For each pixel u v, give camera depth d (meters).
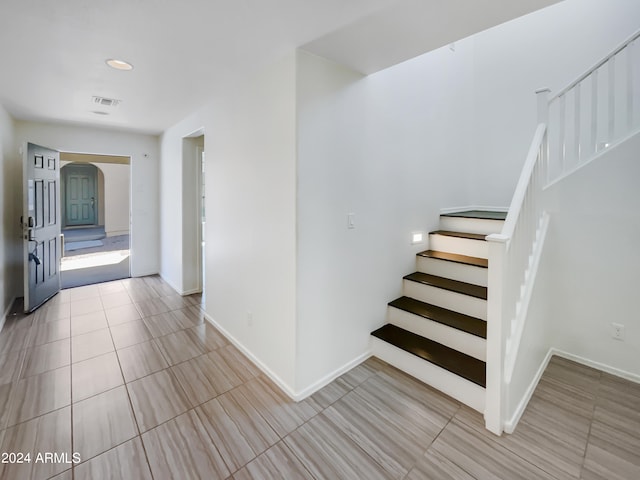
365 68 2.28
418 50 2.00
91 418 1.91
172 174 4.36
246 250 2.59
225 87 2.65
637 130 2.26
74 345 2.81
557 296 2.67
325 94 2.13
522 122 3.70
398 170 2.81
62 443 1.71
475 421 1.92
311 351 2.19
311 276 2.15
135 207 4.88
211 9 1.55
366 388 2.25
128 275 5.14
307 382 2.18
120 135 4.61
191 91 2.75
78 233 9.78
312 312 2.18
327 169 2.19
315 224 2.14
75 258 6.49
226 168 2.84
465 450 1.70
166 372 2.42
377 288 2.69
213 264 3.19
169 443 1.73
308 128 2.04
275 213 2.21
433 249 3.27
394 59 2.13
